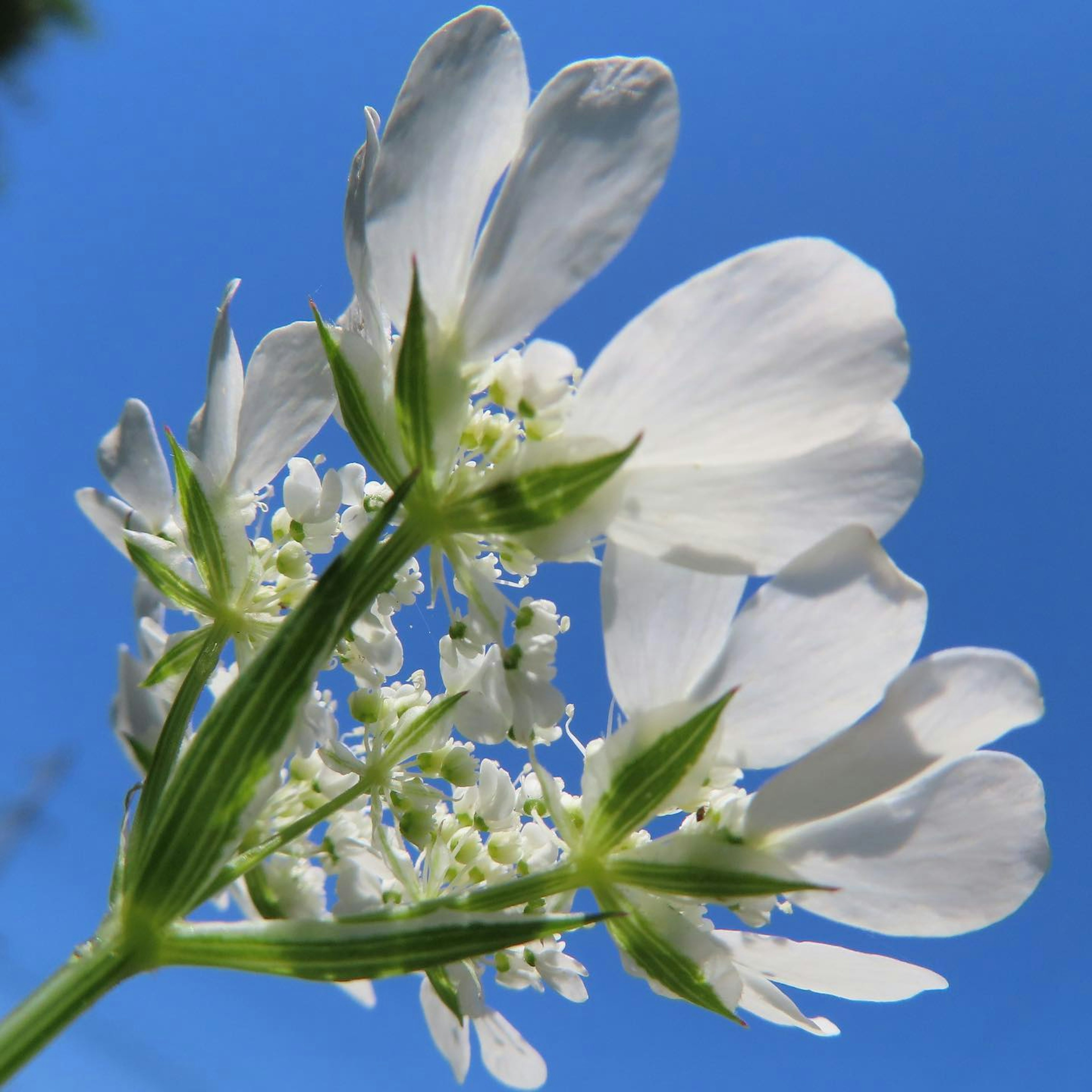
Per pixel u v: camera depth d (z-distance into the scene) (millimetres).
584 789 155
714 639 153
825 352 147
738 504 150
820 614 151
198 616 165
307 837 157
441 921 145
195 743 144
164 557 163
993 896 155
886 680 151
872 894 156
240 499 163
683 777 152
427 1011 172
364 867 156
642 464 149
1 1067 140
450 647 159
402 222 151
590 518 149
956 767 156
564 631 155
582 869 154
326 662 145
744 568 150
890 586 150
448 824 161
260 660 144
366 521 163
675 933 154
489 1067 172
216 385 166
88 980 142
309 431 164
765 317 147
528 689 153
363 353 151
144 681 164
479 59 151
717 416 148
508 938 145
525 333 149
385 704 161
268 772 143
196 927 144
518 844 161
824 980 160
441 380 149
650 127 148
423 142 151
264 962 144
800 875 155
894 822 155
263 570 164
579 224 148
